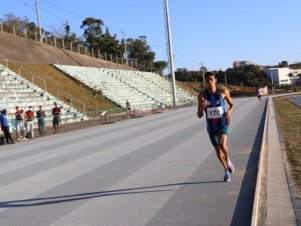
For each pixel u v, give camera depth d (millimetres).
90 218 6562
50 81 50469
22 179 10422
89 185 9039
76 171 10992
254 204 6488
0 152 18312
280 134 15977
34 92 40969
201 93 8367
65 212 7012
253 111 33156
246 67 156625
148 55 128250
